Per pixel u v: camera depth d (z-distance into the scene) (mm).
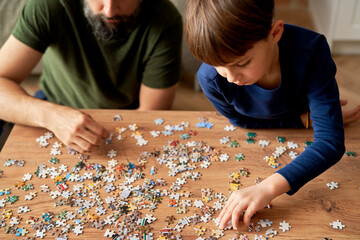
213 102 1212
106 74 1618
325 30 3084
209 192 1020
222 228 932
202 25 829
